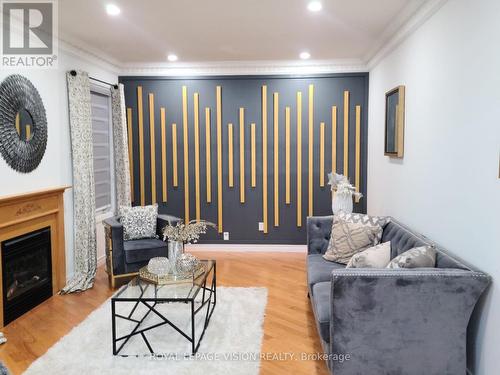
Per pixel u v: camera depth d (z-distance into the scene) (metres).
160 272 3.23
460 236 2.65
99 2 3.34
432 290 2.32
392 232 3.56
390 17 3.72
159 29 4.11
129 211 4.73
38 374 2.69
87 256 4.60
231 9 3.52
